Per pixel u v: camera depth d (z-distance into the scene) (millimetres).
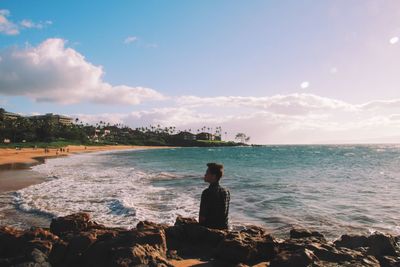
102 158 82625
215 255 5484
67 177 31875
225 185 26219
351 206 16656
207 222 6355
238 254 5328
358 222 13102
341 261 5293
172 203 16828
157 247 5250
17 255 5145
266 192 22078
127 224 12273
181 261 5375
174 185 25062
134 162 63719
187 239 6098
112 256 4715
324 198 19359
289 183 27578
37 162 61906
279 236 11000
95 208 15359
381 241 6785
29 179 30000
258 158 82000
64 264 5020
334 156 92062
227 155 103938
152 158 83125
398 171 41000
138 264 4512
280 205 16953
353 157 85188
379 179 31047
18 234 5855
